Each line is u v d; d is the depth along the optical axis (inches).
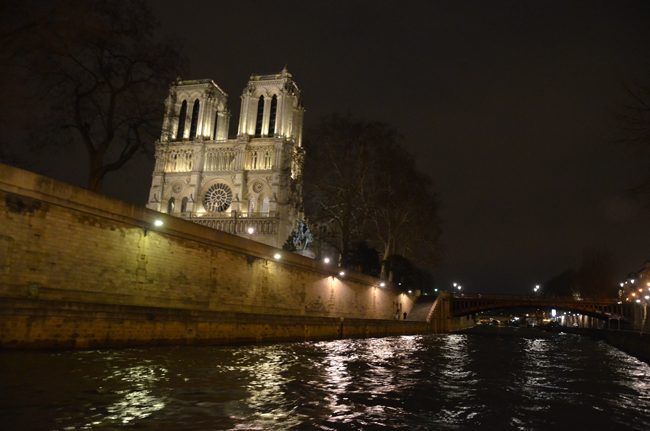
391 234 2792.8
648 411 585.3
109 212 976.3
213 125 5418.3
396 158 2458.2
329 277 2030.0
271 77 5319.9
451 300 3449.8
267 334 1250.6
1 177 780.0
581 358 1371.8
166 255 1133.7
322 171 2440.9
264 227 4581.7
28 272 824.9
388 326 2181.3
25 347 689.0
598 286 4202.8
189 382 587.5
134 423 398.6
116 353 773.3
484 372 906.1
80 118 1192.2
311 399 545.0
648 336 1334.9
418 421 477.4
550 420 512.1
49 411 413.7
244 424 419.5
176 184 5103.3
